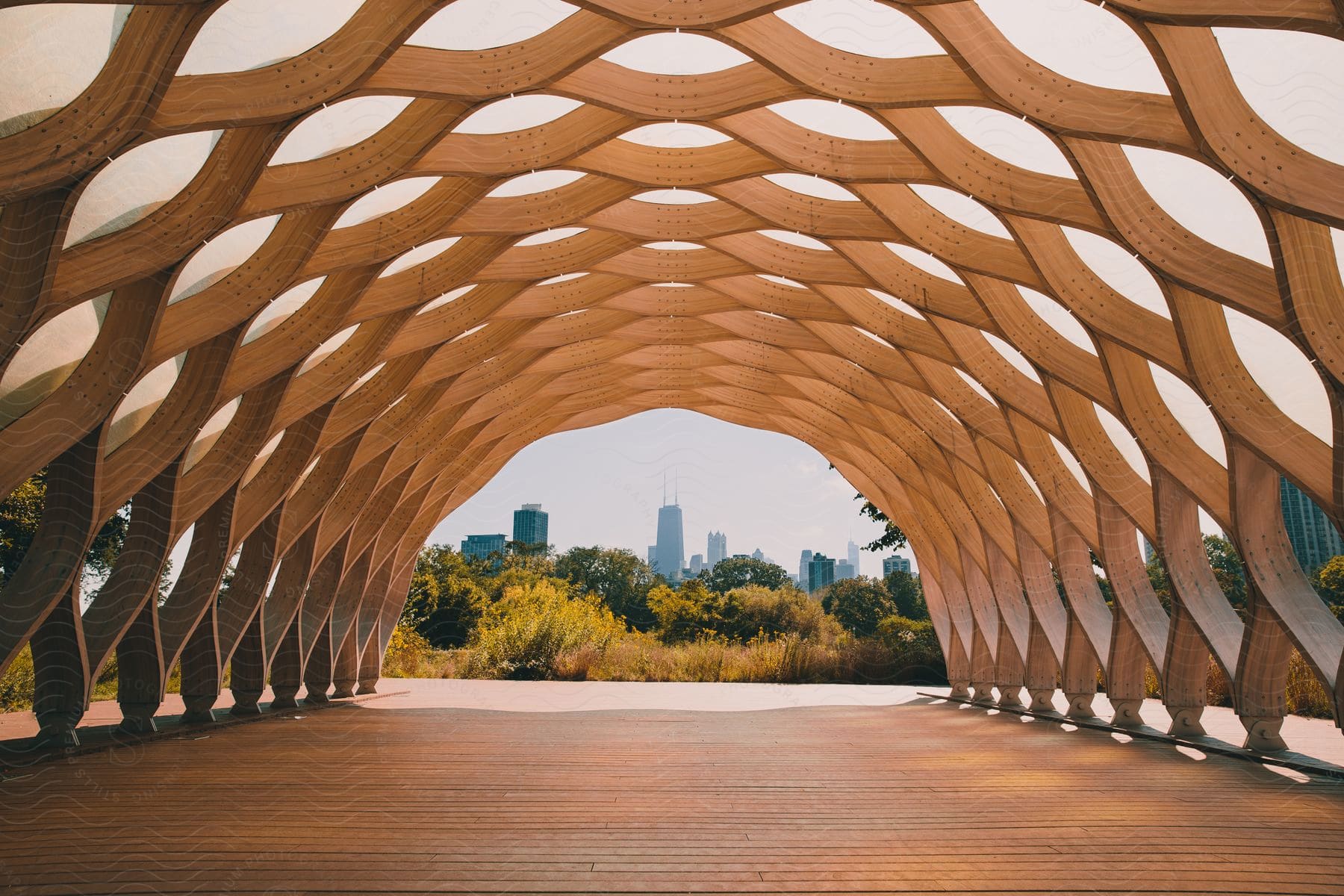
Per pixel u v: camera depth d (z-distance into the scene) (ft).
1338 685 39.24
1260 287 34.24
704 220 51.72
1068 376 49.16
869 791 33.06
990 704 75.77
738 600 150.00
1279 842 25.30
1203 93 28.32
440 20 32.86
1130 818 28.63
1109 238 36.83
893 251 51.83
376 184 37.42
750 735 51.19
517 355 68.03
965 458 68.28
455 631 138.00
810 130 41.37
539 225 47.60
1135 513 52.54
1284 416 38.88
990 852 24.00
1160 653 52.49
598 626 121.39
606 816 28.43
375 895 19.84
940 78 34.04
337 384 52.26
